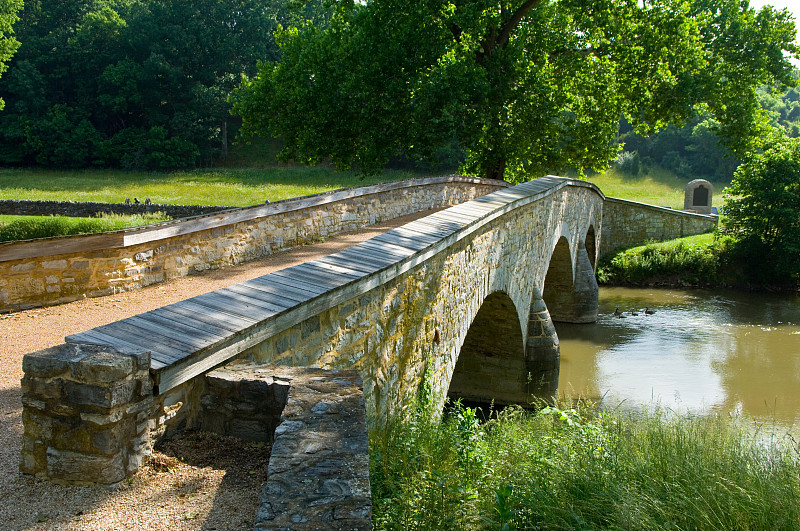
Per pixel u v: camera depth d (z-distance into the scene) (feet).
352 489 8.48
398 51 69.21
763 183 94.12
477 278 30.27
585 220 73.05
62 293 26.73
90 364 10.13
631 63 70.59
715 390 49.83
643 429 25.61
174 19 187.01
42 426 10.52
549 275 71.20
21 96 172.04
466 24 67.97
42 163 167.84
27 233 38.32
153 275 30.50
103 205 70.18
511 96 72.33
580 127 79.92
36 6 189.37
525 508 17.60
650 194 171.63
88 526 9.23
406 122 73.15
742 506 17.99
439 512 13.94
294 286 16.06
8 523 9.23
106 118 180.14
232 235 35.60
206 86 187.62
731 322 73.05
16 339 21.34
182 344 11.93
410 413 20.74
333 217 46.09
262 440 12.28
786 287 93.04
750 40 73.97
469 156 88.02
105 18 183.32
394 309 20.43
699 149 206.49
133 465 10.76
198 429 12.56
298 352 15.31
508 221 36.19
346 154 76.28
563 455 21.68
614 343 64.18
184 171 164.96
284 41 84.12
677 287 94.99
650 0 71.41
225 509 9.84
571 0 69.97
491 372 47.93
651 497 18.28
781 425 42.29
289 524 7.74
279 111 79.41
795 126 231.09
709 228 110.11
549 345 47.14
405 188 57.06
